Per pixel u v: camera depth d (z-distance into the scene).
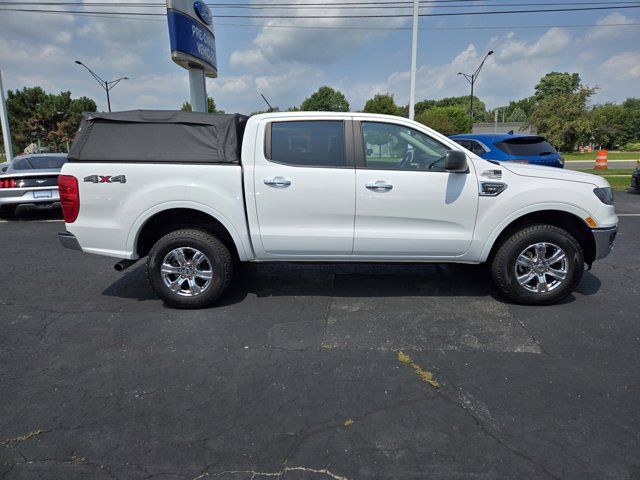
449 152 3.80
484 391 2.85
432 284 4.92
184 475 2.17
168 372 3.13
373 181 3.97
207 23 11.05
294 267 5.60
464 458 2.26
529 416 2.59
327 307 4.29
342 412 2.66
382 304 4.35
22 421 2.60
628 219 8.55
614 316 4.01
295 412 2.66
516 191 4.02
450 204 4.02
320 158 4.03
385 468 2.20
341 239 4.08
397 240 4.08
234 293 4.70
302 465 2.23
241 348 3.48
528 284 4.24
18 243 7.27
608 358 3.26
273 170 3.97
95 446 2.38
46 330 3.83
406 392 2.85
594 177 4.19
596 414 2.60
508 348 3.42
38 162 9.90
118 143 4.04
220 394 2.86
